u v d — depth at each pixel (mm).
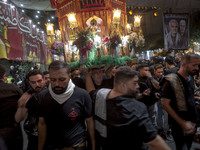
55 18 11156
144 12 10039
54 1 3633
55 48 2957
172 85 1827
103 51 2660
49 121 1563
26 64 8148
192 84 1903
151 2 6031
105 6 2768
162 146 1090
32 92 1858
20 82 6008
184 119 1837
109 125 1257
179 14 7289
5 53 4996
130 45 3238
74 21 2707
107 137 1288
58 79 1449
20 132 1928
